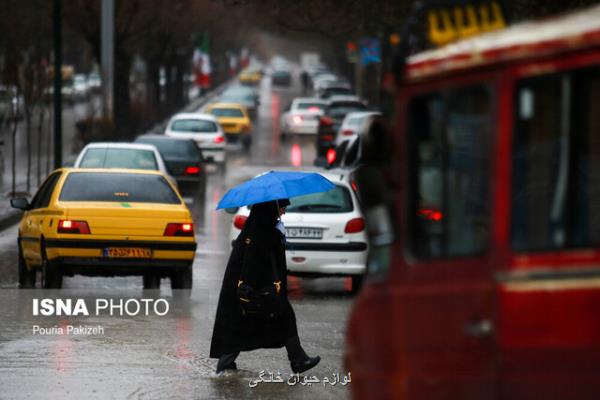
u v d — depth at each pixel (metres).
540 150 10.70
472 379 11.25
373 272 12.76
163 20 142.12
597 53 10.37
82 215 36.09
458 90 11.33
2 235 57.66
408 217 11.88
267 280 23.97
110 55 112.06
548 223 10.73
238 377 24.44
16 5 129.62
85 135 111.12
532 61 10.66
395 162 11.87
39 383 23.50
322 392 23.06
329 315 33.53
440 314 11.59
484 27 13.02
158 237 36.31
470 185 11.29
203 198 72.44
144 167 56.47
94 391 22.83
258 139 145.00
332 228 37.94
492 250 10.98
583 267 10.59
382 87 12.47
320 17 88.12
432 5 12.30
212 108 133.62
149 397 22.36
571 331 10.62
